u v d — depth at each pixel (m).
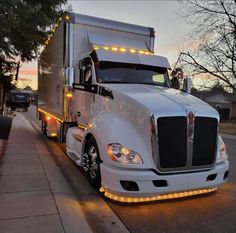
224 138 17.78
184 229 4.00
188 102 4.83
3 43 8.89
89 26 7.31
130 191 4.26
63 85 7.56
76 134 6.72
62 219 3.86
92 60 6.22
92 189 5.33
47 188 4.98
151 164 4.31
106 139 4.64
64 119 7.62
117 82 6.09
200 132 4.59
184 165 4.46
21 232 3.46
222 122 37.12
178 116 4.43
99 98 5.78
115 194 4.45
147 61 6.53
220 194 5.38
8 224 3.64
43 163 6.77
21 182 5.25
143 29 7.75
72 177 5.98
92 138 5.38
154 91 5.30
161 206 4.71
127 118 4.80
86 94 6.45
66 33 7.15
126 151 4.35
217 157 4.88
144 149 4.39
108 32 7.43
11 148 8.34
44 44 10.83
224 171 4.91
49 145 9.47
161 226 4.06
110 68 6.19
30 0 8.71
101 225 4.00
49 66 10.01
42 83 11.98
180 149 4.43
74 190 5.22
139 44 7.48
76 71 7.04
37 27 9.19
